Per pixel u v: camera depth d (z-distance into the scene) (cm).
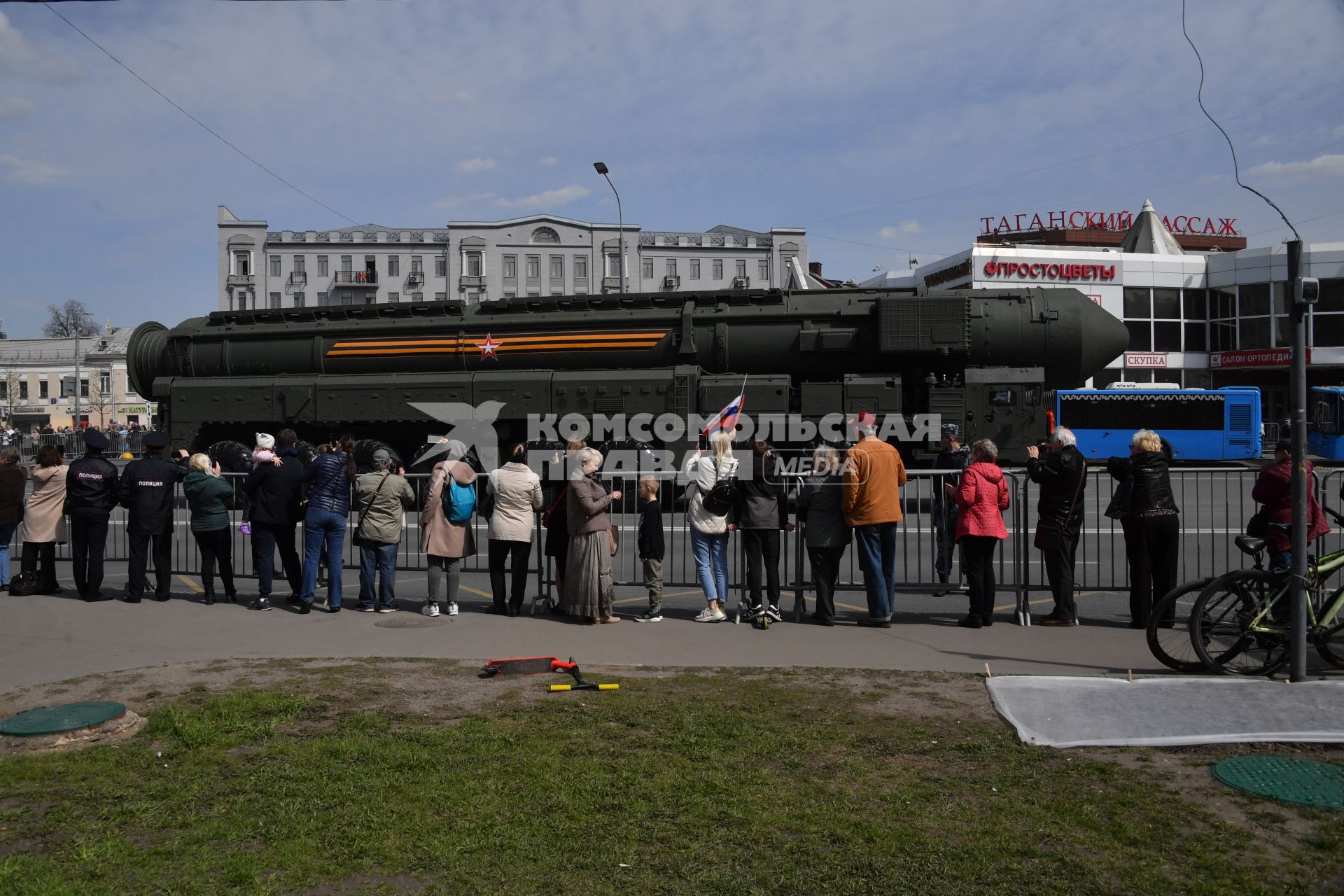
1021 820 411
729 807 424
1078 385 2012
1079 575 1162
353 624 866
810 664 703
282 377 2202
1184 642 762
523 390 2020
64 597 1021
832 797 436
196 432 2228
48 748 505
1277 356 4056
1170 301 4312
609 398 1984
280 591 1077
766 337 1992
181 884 358
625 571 1168
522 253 8181
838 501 851
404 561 1292
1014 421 1903
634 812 421
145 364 2394
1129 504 823
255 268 8106
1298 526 607
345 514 938
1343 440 3469
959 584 907
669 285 8319
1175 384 4338
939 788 447
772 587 855
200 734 518
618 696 602
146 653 748
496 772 468
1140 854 379
